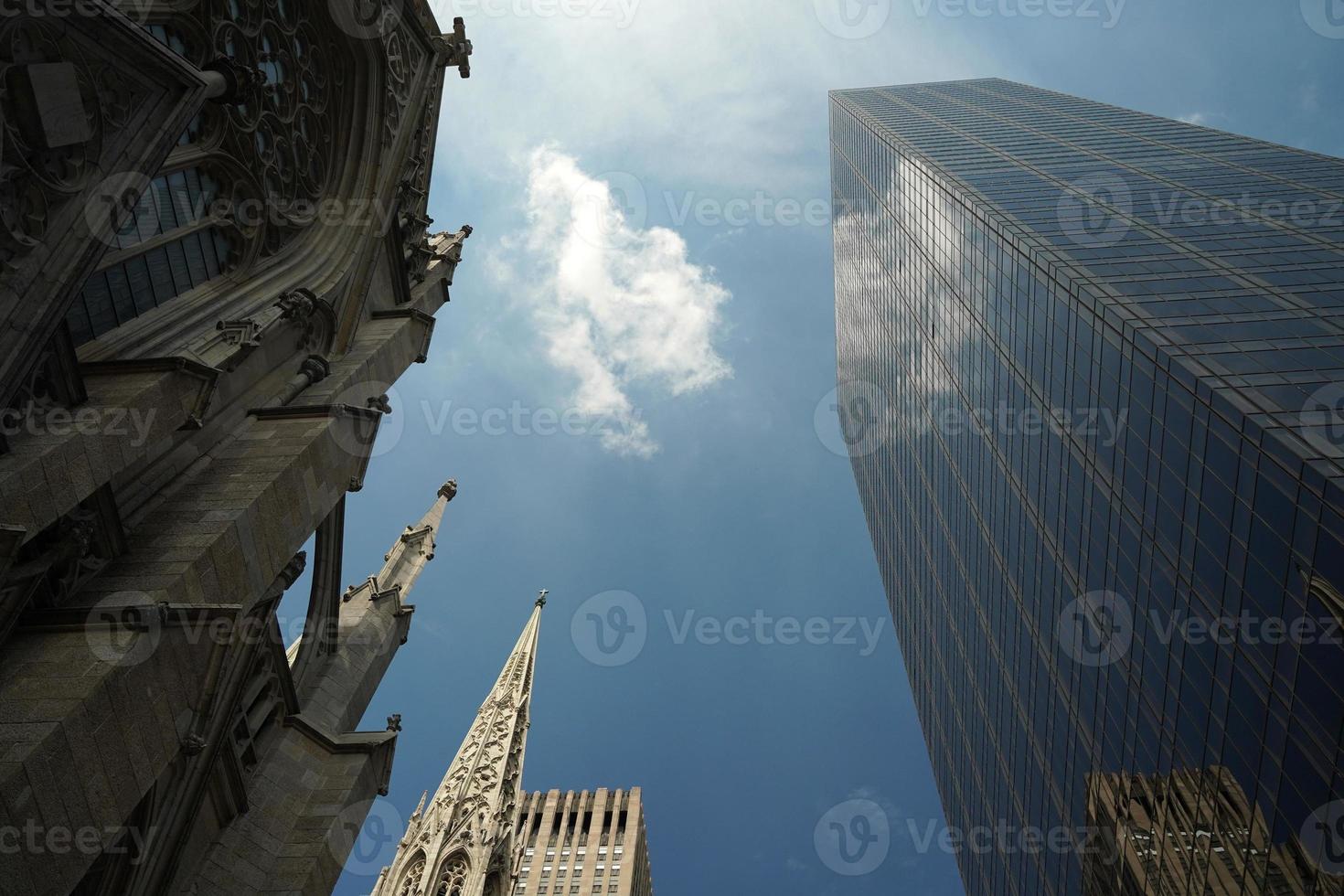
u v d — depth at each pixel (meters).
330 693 24.55
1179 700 35.34
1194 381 33.28
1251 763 30.20
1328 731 26.05
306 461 18.47
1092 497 43.50
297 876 19.53
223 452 18.25
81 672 12.15
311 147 23.86
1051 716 52.19
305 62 23.58
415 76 28.72
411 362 26.98
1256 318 37.12
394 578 30.08
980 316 62.91
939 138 91.62
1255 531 29.64
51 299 11.95
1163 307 39.88
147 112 13.67
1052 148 78.31
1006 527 58.81
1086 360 43.72
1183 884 35.59
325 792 21.66
